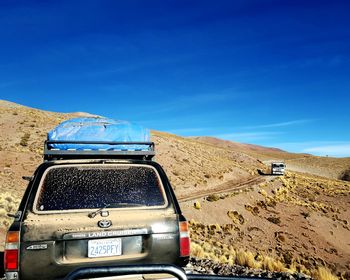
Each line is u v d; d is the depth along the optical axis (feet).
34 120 233.35
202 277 8.90
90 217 12.92
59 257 12.34
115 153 16.67
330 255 132.87
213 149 410.31
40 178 13.62
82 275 8.12
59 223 12.53
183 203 141.08
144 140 19.15
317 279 31.09
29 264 12.00
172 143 270.67
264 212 160.56
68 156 16.76
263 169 348.59
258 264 36.09
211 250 58.03
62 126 17.99
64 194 13.37
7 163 134.00
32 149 165.89
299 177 307.78
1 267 23.57
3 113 241.76
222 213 142.10
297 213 171.83
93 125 18.33
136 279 11.68
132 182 14.32
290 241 135.03
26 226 12.25
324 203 212.43
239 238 124.88
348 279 103.40
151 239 13.23
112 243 12.94
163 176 14.93
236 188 189.37
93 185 13.84
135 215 13.39
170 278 12.10
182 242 13.60
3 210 51.42
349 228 175.11
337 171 572.10
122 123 18.86
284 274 23.94
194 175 204.54
